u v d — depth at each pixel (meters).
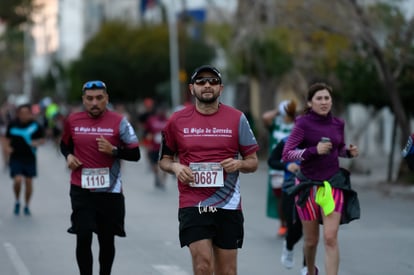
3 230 27.77
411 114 45.41
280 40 52.31
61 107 114.19
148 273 20.58
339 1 42.41
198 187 15.02
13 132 31.59
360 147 71.06
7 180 48.03
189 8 106.06
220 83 15.19
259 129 64.81
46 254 23.22
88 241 17.59
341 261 22.33
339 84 49.97
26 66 172.25
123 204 18.12
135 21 126.75
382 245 24.92
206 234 14.80
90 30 162.88
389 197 38.88
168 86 104.12
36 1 104.25
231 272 15.16
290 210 20.47
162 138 15.54
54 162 65.38
